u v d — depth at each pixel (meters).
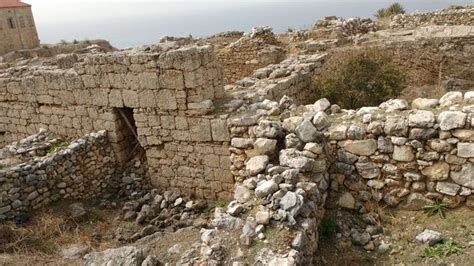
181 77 8.70
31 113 12.12
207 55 8.90
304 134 6.61
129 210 9.21
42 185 9.02
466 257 5.19
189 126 8.96
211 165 8.95
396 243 5.82
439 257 5.32
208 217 8.42
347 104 10.41
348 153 6.68
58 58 14.20
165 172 9.76
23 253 7.00
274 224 5.33
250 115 8.21
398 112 6.64
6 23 52.81
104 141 10.41
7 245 7.27
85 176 9.90
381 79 10.46
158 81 9.04
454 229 5.73
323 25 19.17
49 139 11.31
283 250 4.93
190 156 9.21
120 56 9.41
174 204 9.25
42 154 10.48
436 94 12.52
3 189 8.41
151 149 9.78
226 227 5.59
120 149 10.58
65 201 9.42
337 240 6.04
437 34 14.27
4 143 13.38
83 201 9.74
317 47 15.40
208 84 9.01
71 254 7.09
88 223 8.73
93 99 10.41
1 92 12.54
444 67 13.32
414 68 13.81
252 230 5.30
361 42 15.51
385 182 6.46
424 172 6.16
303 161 6.11
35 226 8.20
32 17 56.47
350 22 19.31
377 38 16.09
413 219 6.18
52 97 11.32
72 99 10.87
